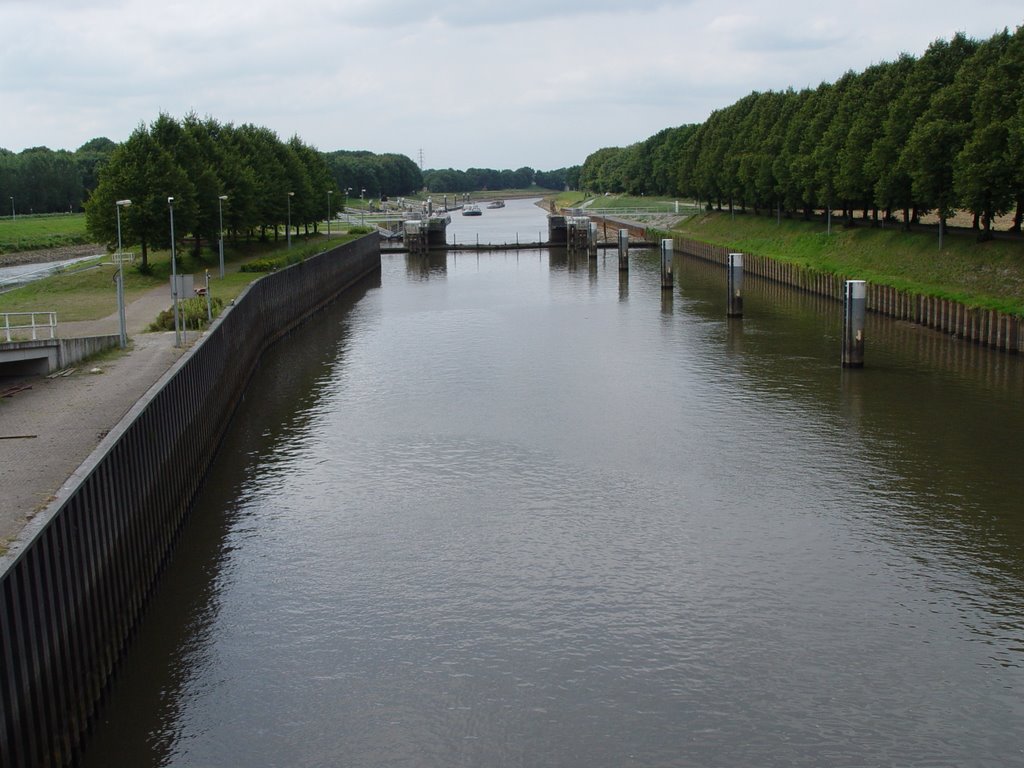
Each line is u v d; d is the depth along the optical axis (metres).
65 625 25.81
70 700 26.14
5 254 179.25
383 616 35.06
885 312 92.94
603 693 30.34
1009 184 88.38
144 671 31.69
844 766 26.92
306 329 98.06
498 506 45.12
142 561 35.03
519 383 68.81
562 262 168.25
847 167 118.25
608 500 45.66
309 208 155.12
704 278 135.62
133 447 34.34
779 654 32.31
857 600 35.75
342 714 29.52
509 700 30.09
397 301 118.94
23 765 22.41
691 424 57.44
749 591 36.56
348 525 43.12
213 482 49.12
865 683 30.64
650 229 197.88
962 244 96.88
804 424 56.81
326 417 60.91
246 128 152.75
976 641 32.94
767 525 42.47
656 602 35.81
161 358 59.34
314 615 35.22
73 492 26.89
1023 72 88.56
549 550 40.31
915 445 52.44
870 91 119.56
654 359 76.31
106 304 85.56
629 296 117.00
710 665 31.72
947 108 97.31
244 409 63.81
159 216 104.62
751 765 27.05
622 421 58.31
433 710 29.66
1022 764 26.91
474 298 119.50
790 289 118.44
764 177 155.00
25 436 41.62
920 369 69.94
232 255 124.00
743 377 69.00
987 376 67.06
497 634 33.78
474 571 38.47
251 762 27.45
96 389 51.19
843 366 71.19
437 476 49.22
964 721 28.73
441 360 78.12
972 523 42.19
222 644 33.34
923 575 37.59
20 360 54.75
